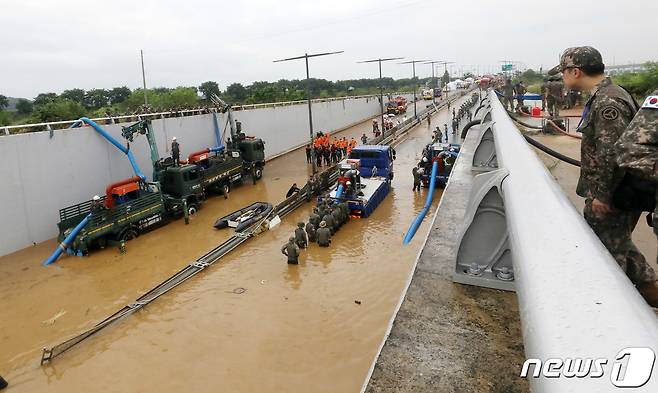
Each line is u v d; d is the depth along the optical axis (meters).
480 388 2.31
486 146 7.52
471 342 2.71
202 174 23.55
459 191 6.31
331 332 11.73
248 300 13.64
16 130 19.86
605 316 1.05
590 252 1.39
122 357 10.94
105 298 14.05
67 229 18.08
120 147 22.08
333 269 15.66
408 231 19.05
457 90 119.50
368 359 10.52
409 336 2.82
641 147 2.08
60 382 10.11
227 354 10.92
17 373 10.47
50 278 15.59
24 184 18.39
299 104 45.94
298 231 17.61
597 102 2.70
